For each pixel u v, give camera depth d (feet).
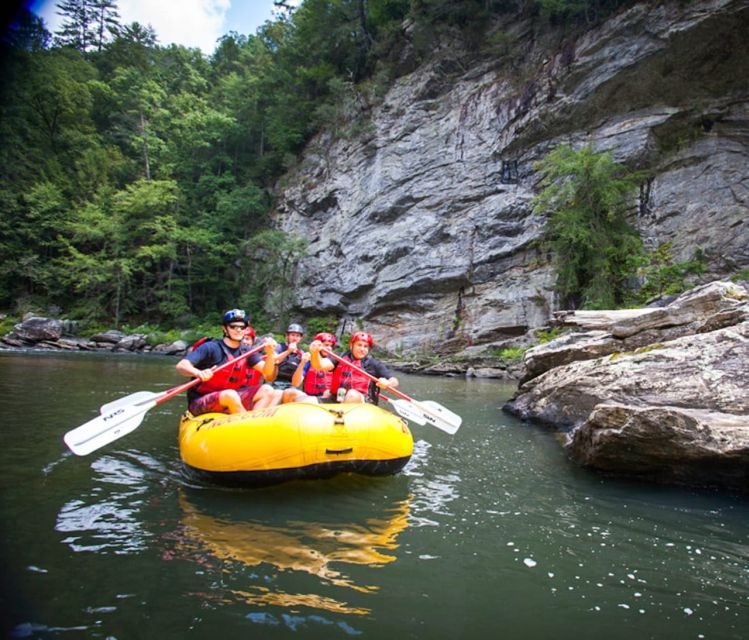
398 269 64.44
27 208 84.02
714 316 16.26
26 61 87.35
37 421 15.65
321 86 91.35
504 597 6.19
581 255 47.06
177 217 87.81
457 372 48.03
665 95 51.37
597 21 55.77
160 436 14.99
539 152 58.23
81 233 80.33
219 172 99.25
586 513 9.45
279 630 5.26
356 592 6.13
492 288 57.11
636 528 8.72
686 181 49.03
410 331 62.18
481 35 69.72
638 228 50.24
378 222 69.82
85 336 70.64
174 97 106.22
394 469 11.50
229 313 13.06
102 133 109.81
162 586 6.05
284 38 105.40
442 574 6.72
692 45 48.52
